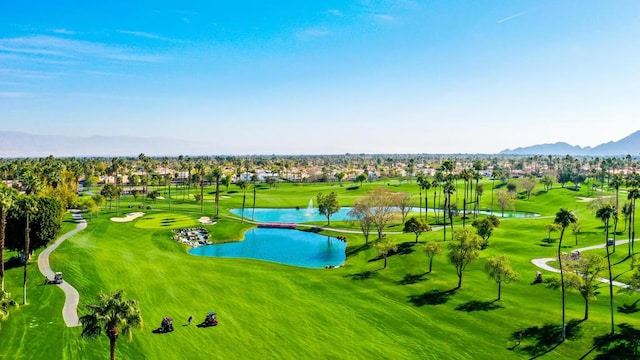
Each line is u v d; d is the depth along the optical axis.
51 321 58.81
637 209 144.62
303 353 52.84
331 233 134.88
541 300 69.00
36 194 98.94
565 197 197.75
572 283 59.41
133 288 73.19
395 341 56.66
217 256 110.06
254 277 83.44
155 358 50.50
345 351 53.69
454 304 69.38
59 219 91.38
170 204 178.38
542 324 60.28
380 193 122.12
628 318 59.88
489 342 56.47
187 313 63.91
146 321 60.19
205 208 175.75
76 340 53.72
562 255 88.06
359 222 120.19
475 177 173.25
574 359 51.19
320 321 62.56
